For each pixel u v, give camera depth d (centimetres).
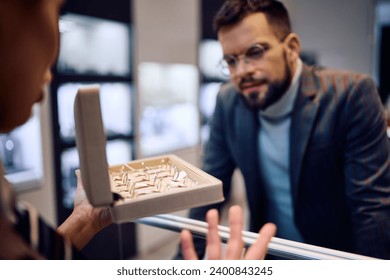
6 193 34
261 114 98
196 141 397
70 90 249
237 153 109
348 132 89
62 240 38
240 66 86
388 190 83
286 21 86
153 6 320
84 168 45
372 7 271
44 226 37
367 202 84
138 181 58
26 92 36
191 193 48
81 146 44
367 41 278
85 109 41
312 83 92
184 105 377
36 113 227
